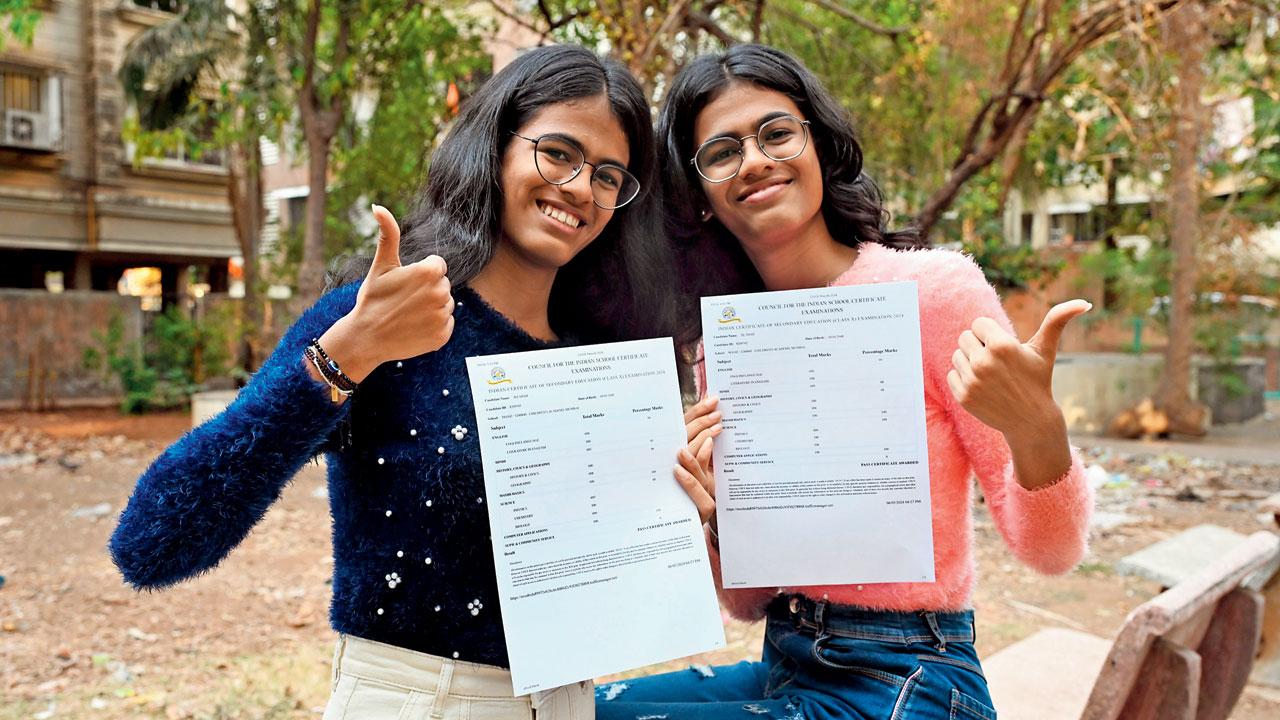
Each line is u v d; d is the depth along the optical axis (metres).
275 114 9.65
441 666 1.39
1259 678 3.60
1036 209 15.17
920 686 1.59
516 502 1.41
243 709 3.49
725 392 1.65
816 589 1.71
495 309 1.55
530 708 1.44
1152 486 8.17
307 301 9.48
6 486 8.20
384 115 9.55
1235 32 8.39
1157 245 12.21
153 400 14.35
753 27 5.38
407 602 1.39
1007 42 7.24
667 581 1.49
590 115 1.54
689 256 1.97
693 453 1.59
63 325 14.73
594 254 1.77
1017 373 1.39
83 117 16.84
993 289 1.70
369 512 1.40
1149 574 3.48
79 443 10.93
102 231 16.98
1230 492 7.79
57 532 6.62
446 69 7.60
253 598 5.05
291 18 9.53
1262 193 11.90
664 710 1.75
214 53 12.91
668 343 1.56
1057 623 4.60
